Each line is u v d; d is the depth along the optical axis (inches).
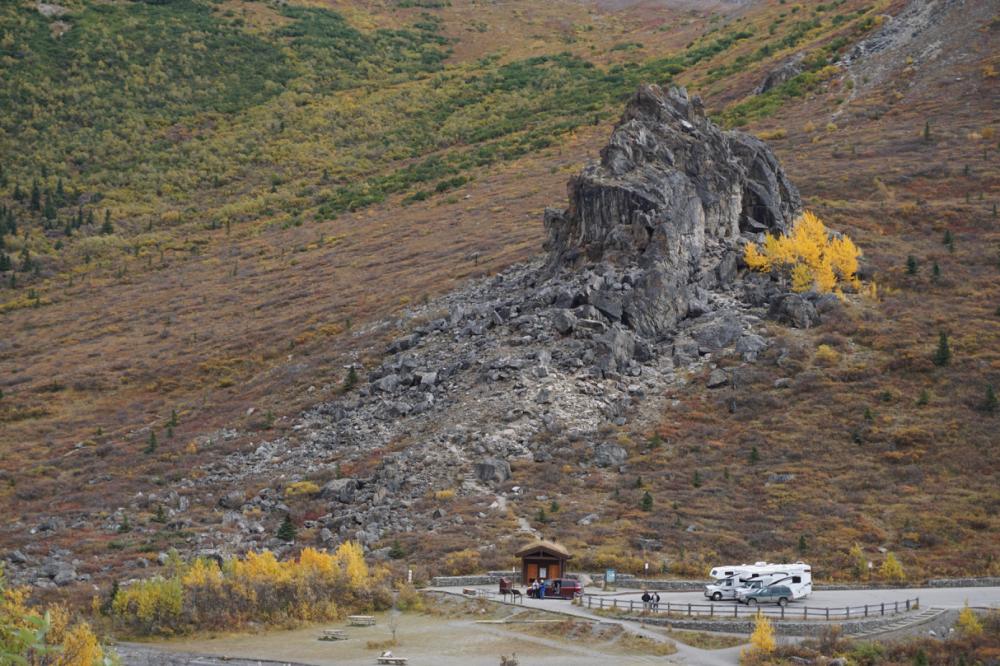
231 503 3491.6
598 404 3779.5
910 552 2928.2
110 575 2886.3
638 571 2832.2
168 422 4515.3
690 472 3427.7
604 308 4202.8
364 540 3095.5
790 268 4549.7
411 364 4303.6
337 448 3838.6
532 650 2306.8
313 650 2325.3
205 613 2551.7
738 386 3868.1
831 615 2386.8
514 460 3526.1
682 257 4441.4
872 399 3747.5
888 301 4434.1
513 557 2910.9
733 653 2261.3
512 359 4069.9
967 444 3440.0
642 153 4756.4
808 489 3282.5
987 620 2331.4
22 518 3533.5
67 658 1212.5
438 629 2485.2
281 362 5019.7
